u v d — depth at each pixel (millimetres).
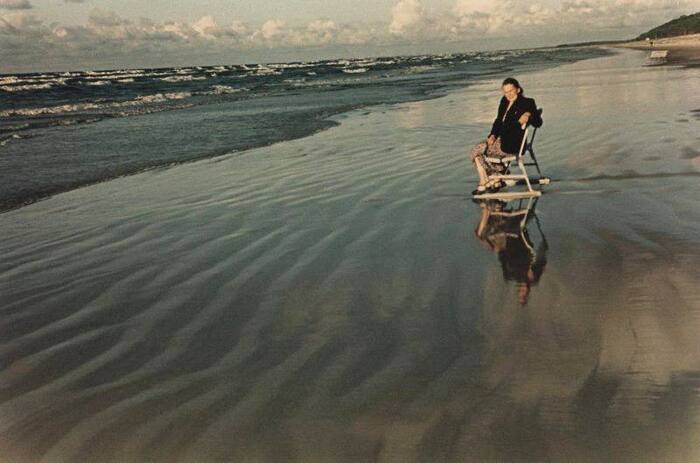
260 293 4535
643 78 25000
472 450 2553
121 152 12883
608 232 5449
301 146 12438
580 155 9398
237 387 3199
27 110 26531
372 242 5656
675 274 4301
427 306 4102
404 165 9648
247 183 8930
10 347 3904
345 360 3416
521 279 4488
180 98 31688
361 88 33781
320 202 7430
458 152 10586
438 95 24750
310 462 2553
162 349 3721
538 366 3193
